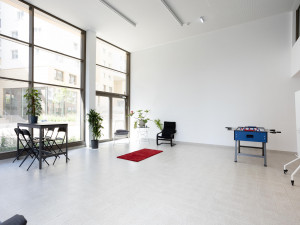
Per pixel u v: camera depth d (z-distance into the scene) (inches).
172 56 274.5
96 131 222.4
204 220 76.8
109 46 289.0
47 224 73.7
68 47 221.6
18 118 175.9
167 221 76.0
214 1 175.5
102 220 76.5
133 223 74.5
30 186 110.7
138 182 118.0
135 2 176.6
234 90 227.5
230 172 138.0
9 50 167.8
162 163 161.5
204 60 247.8
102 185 113.0
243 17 207.0
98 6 182.2
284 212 83.0
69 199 94.8
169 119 276.4
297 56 173.0
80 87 235.9
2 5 164.1
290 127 197.6
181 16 203.5
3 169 141.3
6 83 167.0
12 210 84.0
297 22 188.4
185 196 98.8
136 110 310.0
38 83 187.6
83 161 167.0
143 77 303.1
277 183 117.0
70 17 202.8
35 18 187.9
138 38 261.1
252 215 80.7
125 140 290.4
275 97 205.2
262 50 211.6
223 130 233.6
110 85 291.3
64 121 219.3
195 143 252.7
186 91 261.9
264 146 153.9
